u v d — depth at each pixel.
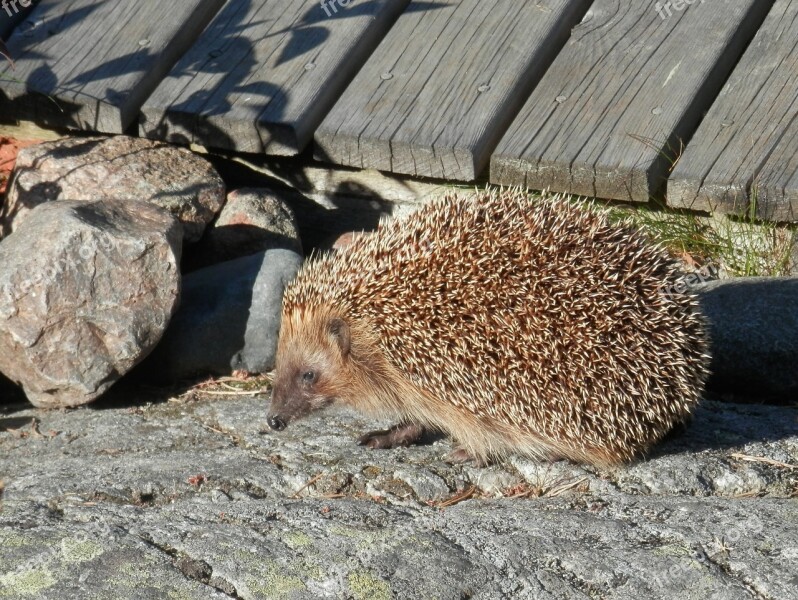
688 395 4.79
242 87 7.14
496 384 4.82
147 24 7.61
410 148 6.62
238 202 6.91
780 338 5.73
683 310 4.86
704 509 4.23
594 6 7.40
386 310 5.07
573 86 6.88
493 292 4.78
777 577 3.62
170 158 7.04
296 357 5.38
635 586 3.62
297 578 3.60
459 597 3.55
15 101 7.38
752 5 7.15
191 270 6.84
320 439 5.31
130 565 3.62
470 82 6.93
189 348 6.04
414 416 5.26
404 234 5.12
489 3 7.43
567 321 4.69
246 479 4.70
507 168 6.57
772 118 6.48
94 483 4.55
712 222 6.68
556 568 3.73
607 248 4.79
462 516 4.18
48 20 7.79
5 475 4.81
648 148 6.36
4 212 6.89
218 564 3.65
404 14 7.49
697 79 6.73
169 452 5.12
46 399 5.71
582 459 4.95
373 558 3.71
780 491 4.75
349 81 7.35
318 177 7.40
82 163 6.84
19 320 5.54
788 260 6.41
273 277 6.19
